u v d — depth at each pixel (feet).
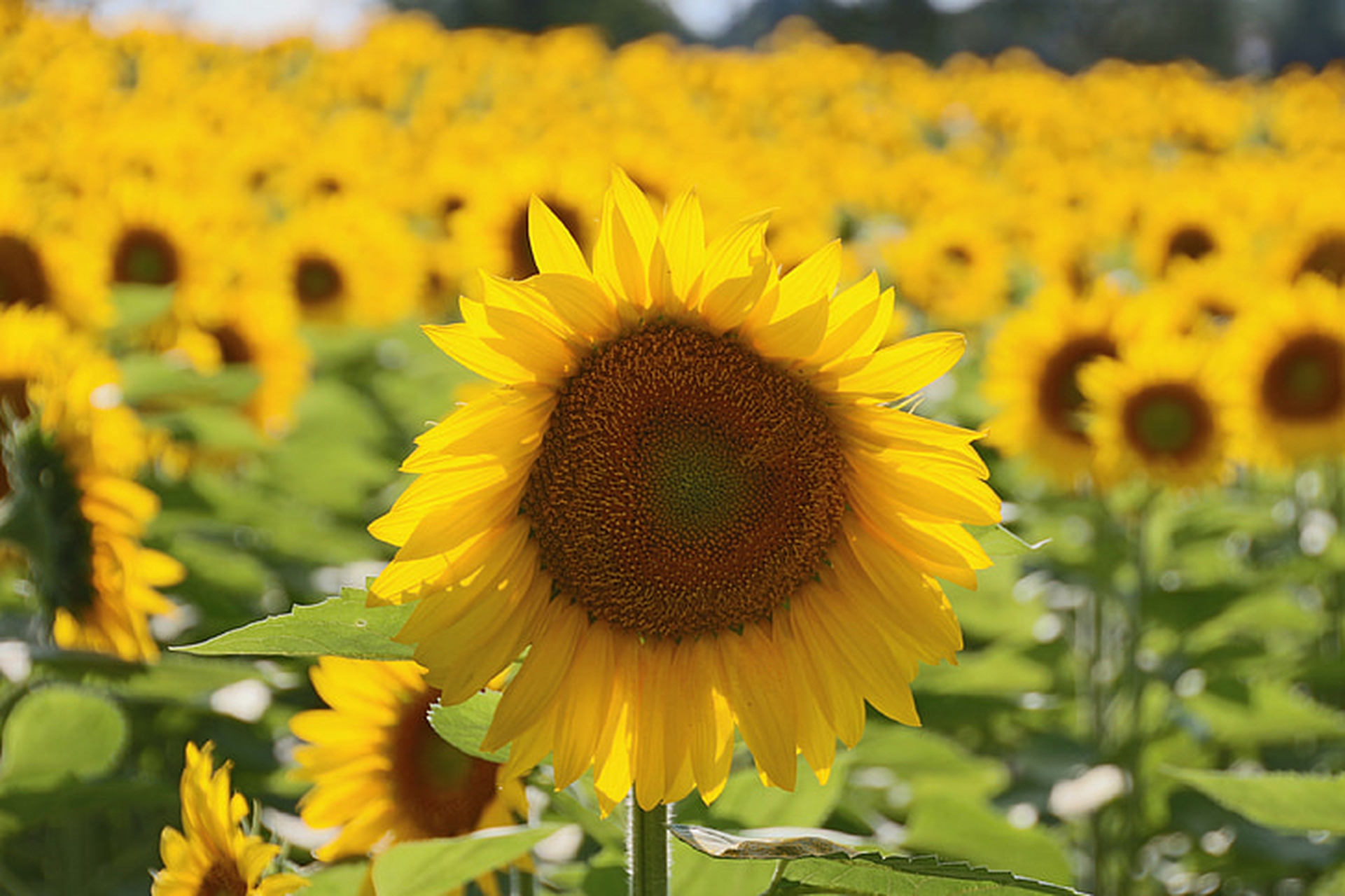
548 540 8.10
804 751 8.27
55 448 11.79
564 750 8.00
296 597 18.52
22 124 43.52
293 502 22.72
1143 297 22.65
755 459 8.14
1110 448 20.80
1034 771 18.94
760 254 7.86
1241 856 18.04
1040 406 22.49
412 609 7.56
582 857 12.53
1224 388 20.90
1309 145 70.90
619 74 82.84
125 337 23.44
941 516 8.06
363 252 33.35
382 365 33.42
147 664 11.34
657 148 32.99
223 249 28.12
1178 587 20.01
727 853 7.01
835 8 195.52
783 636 8.34
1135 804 18.54
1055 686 20.77
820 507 8.27
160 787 12.28
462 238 29.94
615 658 8.23
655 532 8.15
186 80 62.13
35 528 11.66
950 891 7.36
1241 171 45.01
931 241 37.35
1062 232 36.14
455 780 10.39
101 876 17.25
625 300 7.91
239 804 8.56
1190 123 73.00
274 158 43.27
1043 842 13.94
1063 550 20.24
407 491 7.67
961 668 19.35
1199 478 20.74
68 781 11.94
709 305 7.99
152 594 12.11
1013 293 37.17
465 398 22.09
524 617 8.01
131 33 79.77
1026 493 25.04
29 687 13.21
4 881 16.80
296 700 15.93
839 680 8.27
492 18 183.62
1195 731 18.81
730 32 229.86
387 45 83.51
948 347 7.94
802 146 58.85
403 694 10.38
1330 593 23.47
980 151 62.75
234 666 11.66
